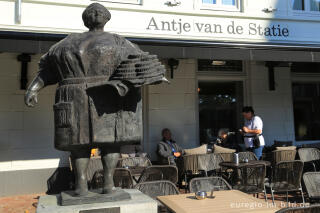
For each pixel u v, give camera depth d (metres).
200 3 7.20
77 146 2.17
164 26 6.94
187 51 5.83
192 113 7.54
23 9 6.22
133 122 2.27
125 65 2.17
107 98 2.19
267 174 6.68
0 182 6.22
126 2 6.84
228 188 3.55
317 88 8.79
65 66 2.19
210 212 2.29
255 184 4.88
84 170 2.29
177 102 7.45
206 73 7.87
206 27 7.16
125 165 5.89
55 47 2.28
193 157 5.85
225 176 6.27
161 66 2.23
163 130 6.80
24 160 6.40
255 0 7.49
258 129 6.39
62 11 6.41
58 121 2.15
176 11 6.98
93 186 4.26
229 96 8.25
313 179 3.88
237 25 7.35
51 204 2.20
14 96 6.42
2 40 5.01
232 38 7.29
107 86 2.14
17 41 5.07
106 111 2.18
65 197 2.22
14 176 6.32
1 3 6.12
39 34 5.33
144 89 7.34
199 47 5.92
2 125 6.33
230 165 5.01
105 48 2.18
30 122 6.49
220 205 2.49
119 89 2.08
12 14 6.15
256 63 8.10
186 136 7.45
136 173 5.10
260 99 8.06
